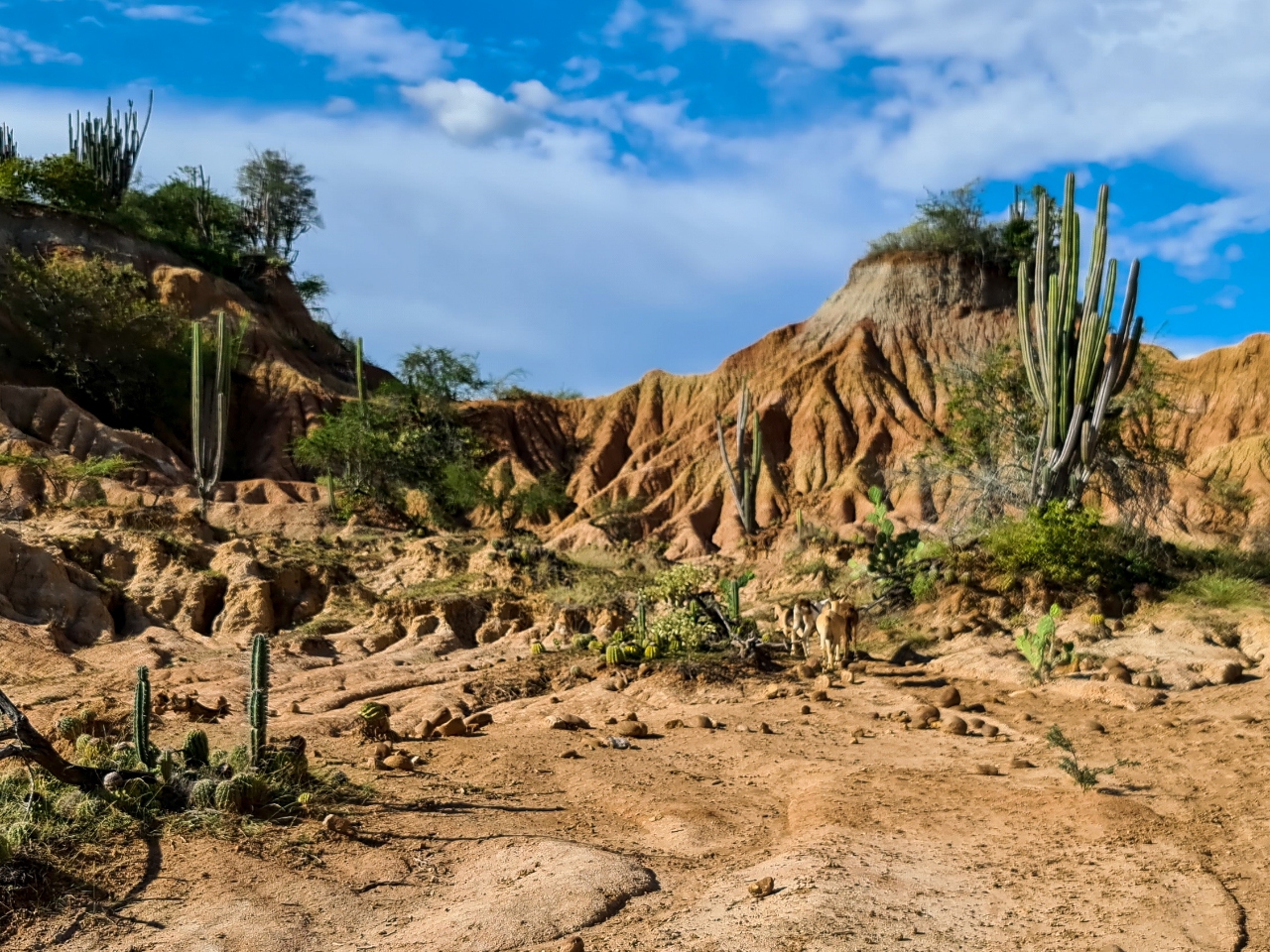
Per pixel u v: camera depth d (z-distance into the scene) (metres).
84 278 51.22
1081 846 8.21
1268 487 50.69
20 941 6.50
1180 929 6.47
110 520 27.19
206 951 6.41
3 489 28.75
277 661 19.95
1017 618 19.59
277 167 87.19
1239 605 19.02
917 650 18.75
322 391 62.50
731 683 16.33
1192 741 11.56
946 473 29.22
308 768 10.16
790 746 12.28
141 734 9.37
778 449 61.97
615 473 68.19
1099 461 25.11
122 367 51.09
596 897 7.16
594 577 28.16
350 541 31.94
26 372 48.53
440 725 13.34
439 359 69.50
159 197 77.00
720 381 69.25
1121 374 23.02
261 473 56.09
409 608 24.34
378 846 8.38
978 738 12.59
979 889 7.36
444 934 6.66
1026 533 20.70
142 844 8.00
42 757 8.37
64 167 64.88
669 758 11.82
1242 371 59.25
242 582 24.39
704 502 58.03
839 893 7.04
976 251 67.25
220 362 37.06
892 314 66.88
